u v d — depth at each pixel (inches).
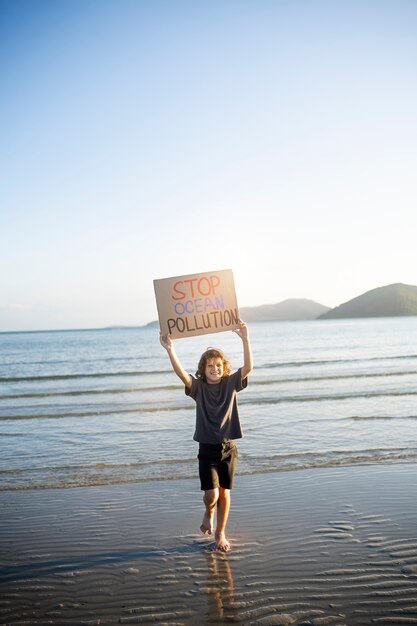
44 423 431.5
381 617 133.9
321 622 131.6
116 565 167.9
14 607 142.6
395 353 1301.7
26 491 247.4
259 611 137.9
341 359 1111.0
